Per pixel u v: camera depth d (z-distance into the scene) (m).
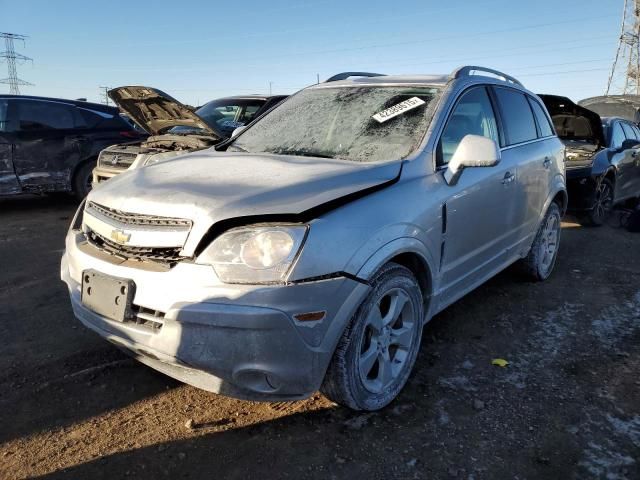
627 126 8.93
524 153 4.23
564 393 3.06
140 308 2.48
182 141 6.01
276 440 2.59
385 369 2.79
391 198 2.74
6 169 7.30
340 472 2.39
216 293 2.27
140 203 2.57
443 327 3.92
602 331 3.91
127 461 2.43
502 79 4.37
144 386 3.05
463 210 3.27
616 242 6.80
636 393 3.08
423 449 2.55
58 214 7.71
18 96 7.50
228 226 2.35
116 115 8.21
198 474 2.36
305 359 2.33
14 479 2.31
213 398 2.94
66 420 2.73
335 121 3.58
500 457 2.51
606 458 2.52
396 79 3.83
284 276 2.26
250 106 7.93
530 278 4.93
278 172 2.77
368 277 2.48
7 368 3.21
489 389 3.08
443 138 3.30
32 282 4.71
